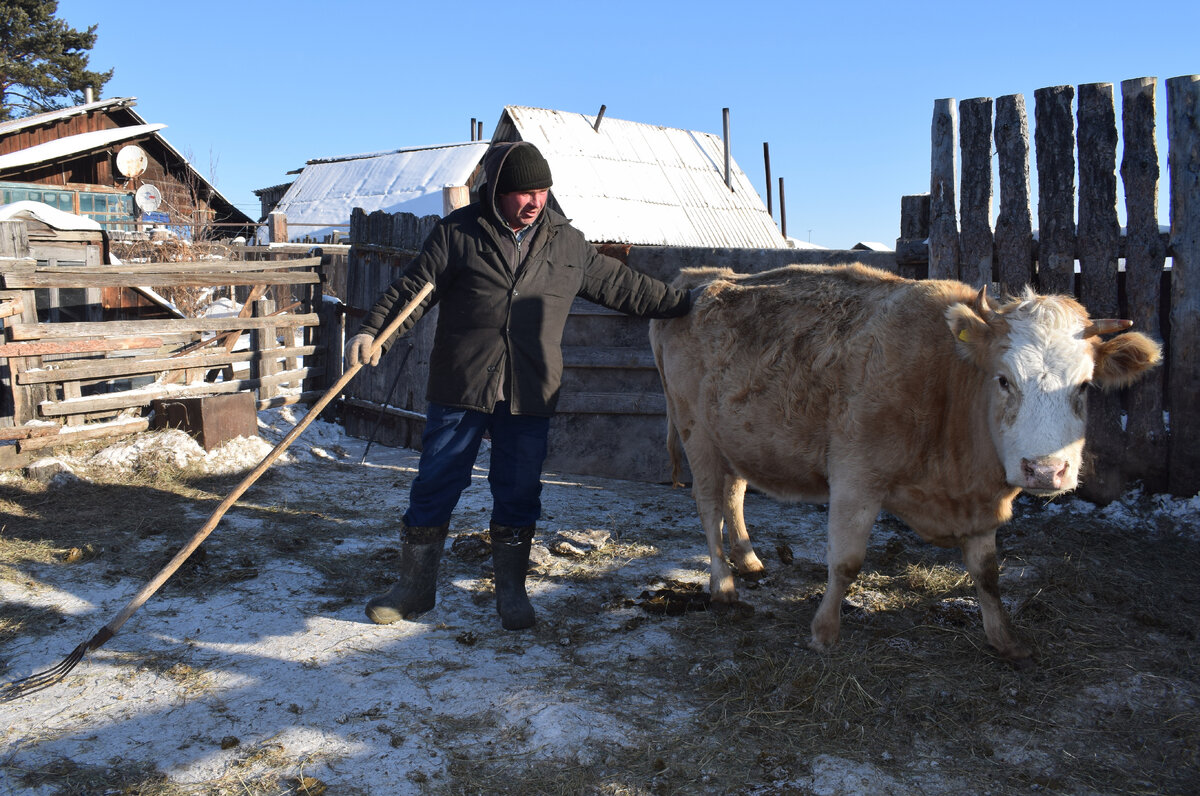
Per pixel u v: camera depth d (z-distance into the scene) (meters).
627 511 5.59
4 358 5.74
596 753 2.72
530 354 3.62
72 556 4.33
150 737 2.78
